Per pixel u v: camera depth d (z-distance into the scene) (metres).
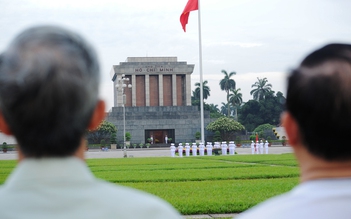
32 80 2.46
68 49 2.55
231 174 22.75
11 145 82.19
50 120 2.52
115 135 84.69
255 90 131.50
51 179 2.55
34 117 2.50
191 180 20.94
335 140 2.63
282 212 2.59
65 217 2.48
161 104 98.62
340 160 2.68
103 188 2.65
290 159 36.03
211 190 16.20
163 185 18.45
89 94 2.59
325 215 2.50
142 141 90.38
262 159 36.75
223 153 54.00
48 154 2.59
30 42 2.54
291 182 18.83
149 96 99.38
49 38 2.57
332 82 2.61
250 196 14.47
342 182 2.64
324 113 2.60
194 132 90.94
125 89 98.56
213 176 21.92
